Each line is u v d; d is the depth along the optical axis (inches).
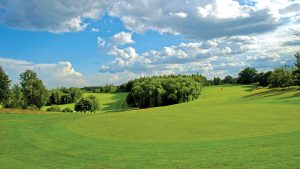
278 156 732.7
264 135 1058.7
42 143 1137.4
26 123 1813.5
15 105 4854.8
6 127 1621.6
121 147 1011.3
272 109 1951.3
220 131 1211.9
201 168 689.0
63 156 909.8
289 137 976.3
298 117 1488.7
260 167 657.0
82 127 1542.8
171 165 735.1
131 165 763.4
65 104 7096.5
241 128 1251.2
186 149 920.3
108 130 1401.3
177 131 1277.1
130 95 6279.5
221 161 733.3
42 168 779.4
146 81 6407.5
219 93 6589.6
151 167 730.8
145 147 991.0
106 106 6466.5
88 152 952.3
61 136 1283.2
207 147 928.9
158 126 1456.7
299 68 4758.9
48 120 1984.5
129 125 1542.8
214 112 1980.8
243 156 767.7
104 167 761.0
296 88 4232.3
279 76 4854.8
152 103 5802.2
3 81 3742.6
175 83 5689.0
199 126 1380.4
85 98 5521.7
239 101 3321.9
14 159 889.5
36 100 5177.2
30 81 5172.2
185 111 2203.5
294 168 629.9
